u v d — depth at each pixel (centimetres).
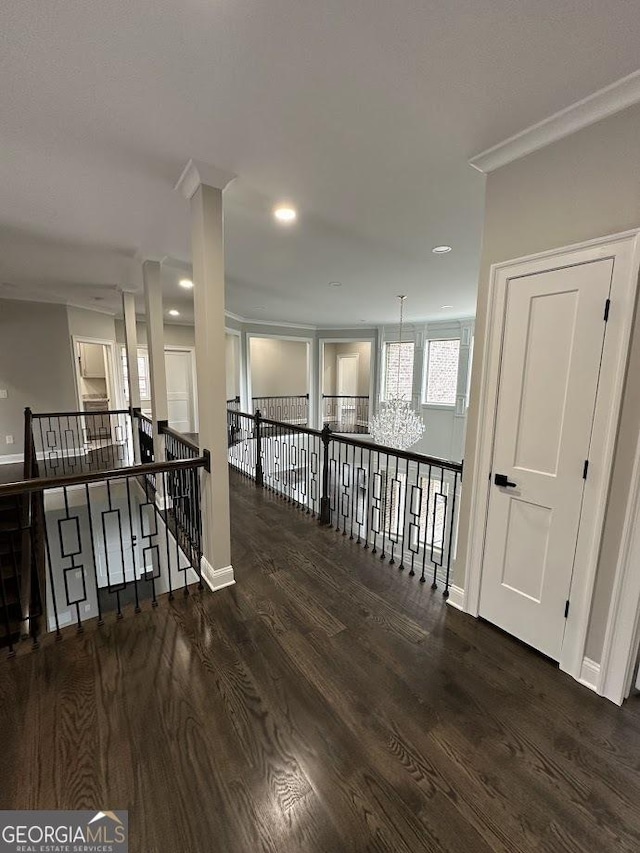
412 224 287
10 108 161
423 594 248
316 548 313
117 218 283
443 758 141
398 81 145
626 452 158
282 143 187
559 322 176
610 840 117
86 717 156
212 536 247
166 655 192
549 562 187
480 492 214
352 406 1135
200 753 141
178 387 861
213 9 114
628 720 158
